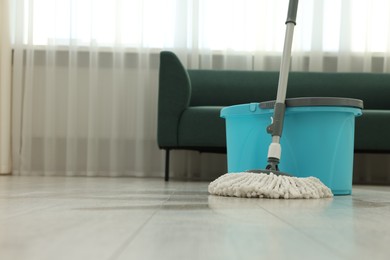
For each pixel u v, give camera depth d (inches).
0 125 117.6
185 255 17.7
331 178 58.0
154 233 23.3
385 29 120.2
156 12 120.8
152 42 121.2
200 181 99.7
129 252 18.1
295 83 114.7
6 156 118.0
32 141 120.5
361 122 96.8
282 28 120.8
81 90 121.6
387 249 19.7
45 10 120.7
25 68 120.3
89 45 120.6
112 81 120.7
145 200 44.1
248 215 31.8
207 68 120.3
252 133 62.4
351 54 120.9
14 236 21.9
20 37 119.7
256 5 120.3
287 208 37.3
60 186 69.1
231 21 120.3
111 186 71.5
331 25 121.0
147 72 120.2
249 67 120.6
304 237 22.8
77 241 20.6
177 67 98.7
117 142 119.0
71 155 118.7
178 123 98.9
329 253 18.6
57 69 121.4
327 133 57.4
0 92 117.9
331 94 114.5
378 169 120.4
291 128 58.0
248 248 19.4
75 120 119.3
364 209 38.4
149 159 120.4
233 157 65.6
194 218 29.8
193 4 119.5
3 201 41.4
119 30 119.7
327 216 32.4
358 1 120.5
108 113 120.7
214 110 98.0
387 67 120.4
